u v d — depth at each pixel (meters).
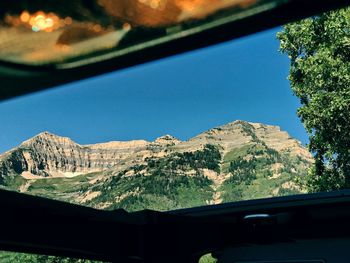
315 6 1.42
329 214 5.38
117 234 4.81
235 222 5.94
